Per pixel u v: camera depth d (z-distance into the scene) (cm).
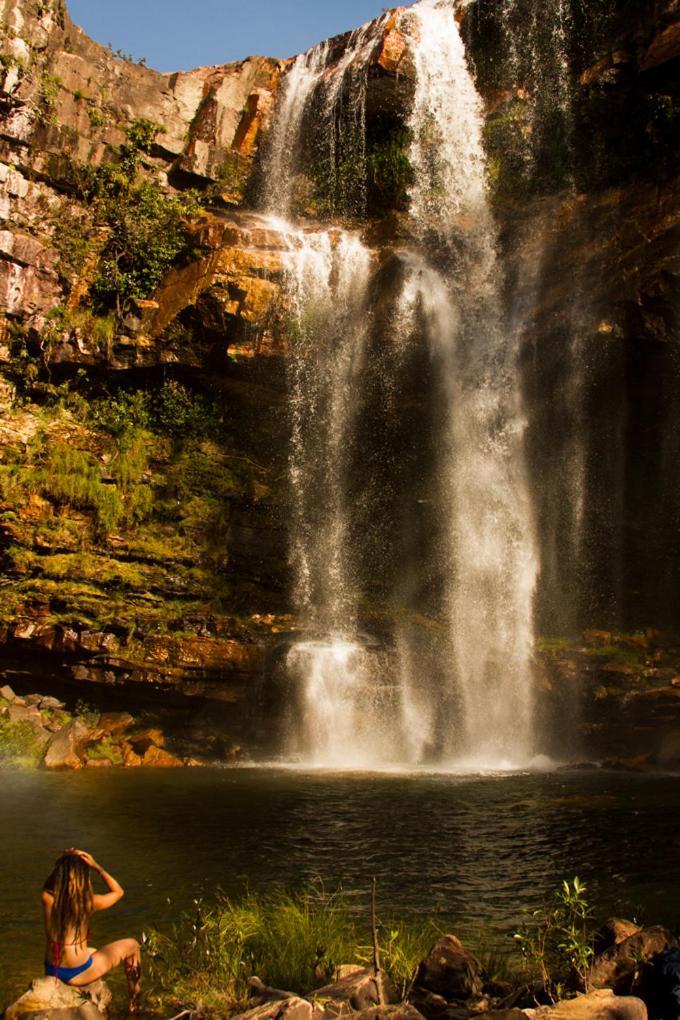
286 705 1806
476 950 578
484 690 1998
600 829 1003
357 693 1877
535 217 1923
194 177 2330
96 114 2238
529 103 2022
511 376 1953
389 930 603
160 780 1405
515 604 2116
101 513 1912
